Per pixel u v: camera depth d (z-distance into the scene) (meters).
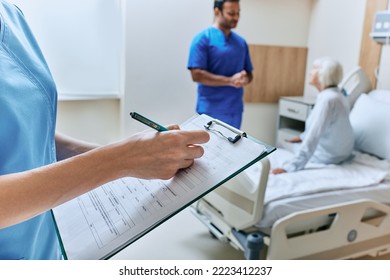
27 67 0.58
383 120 2.59
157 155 0.48
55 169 0.43
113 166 0.46
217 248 2.38
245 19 3.62
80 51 2.88
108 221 0.52
